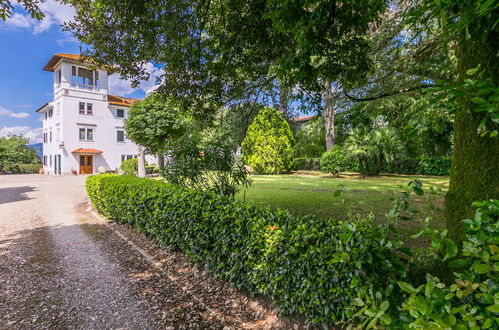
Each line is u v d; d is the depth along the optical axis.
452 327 1.04
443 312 1.08
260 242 2.67
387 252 1.72
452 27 1.42
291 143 19.70
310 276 2.21
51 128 28.23
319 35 3.42
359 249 1.73
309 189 10.56
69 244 4.91
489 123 1.94
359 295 1.53
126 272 3.69
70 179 20.69
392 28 5.32
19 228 6.11
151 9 3.80
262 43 4.71
